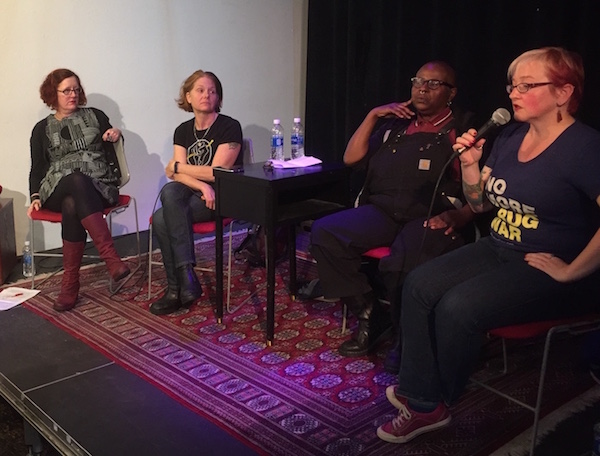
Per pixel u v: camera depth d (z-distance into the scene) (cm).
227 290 325
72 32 382
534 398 223
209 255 384
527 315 180
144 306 312
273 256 257
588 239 184
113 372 245
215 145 310
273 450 195
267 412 217
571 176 176
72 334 280
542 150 184
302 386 234
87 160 328
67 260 304
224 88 460
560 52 181
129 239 422
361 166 284
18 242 387
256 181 250
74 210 301
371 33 421
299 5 488
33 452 212
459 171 251
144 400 224
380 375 242
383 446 198
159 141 434
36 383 235
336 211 279
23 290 333
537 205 183
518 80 184
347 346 258
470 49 362
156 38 418
